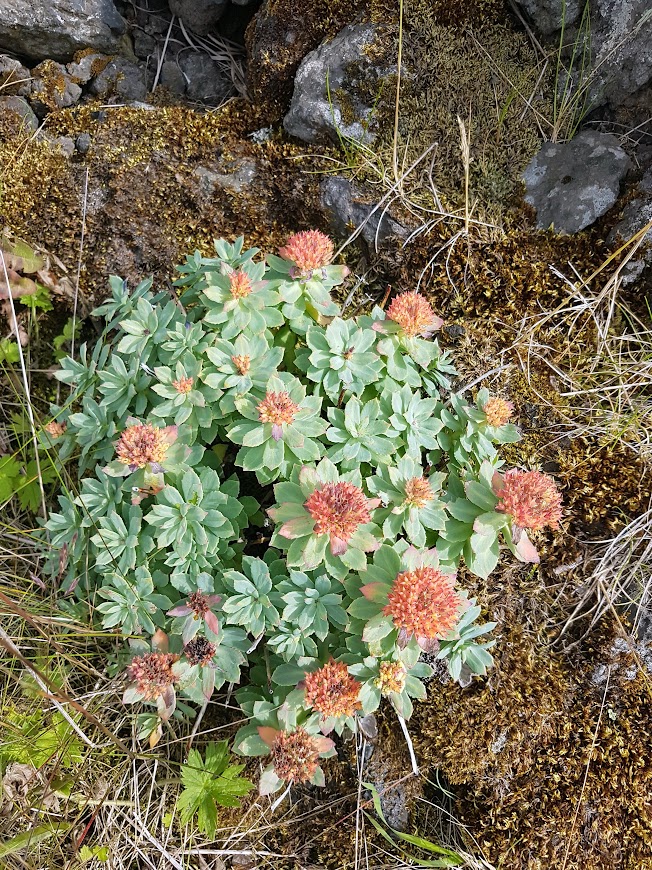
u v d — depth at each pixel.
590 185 0.51
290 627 0.41
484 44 0.53
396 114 0.50
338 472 0.43
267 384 0.41
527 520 0.39
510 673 0.47
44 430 0.49
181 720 0.49
